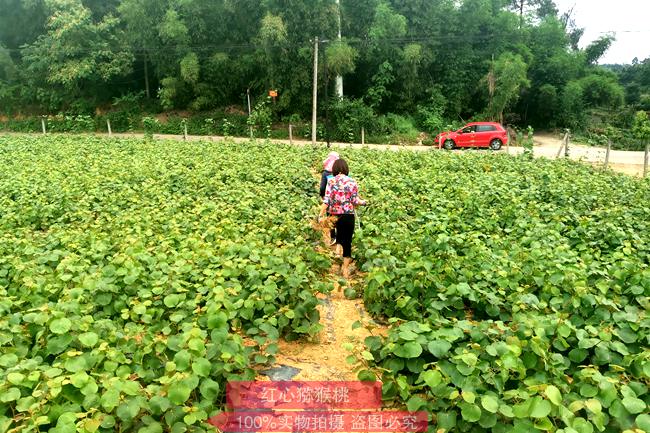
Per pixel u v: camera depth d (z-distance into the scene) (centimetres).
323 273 721
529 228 857
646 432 327
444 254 673
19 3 4019
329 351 528
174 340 441
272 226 864
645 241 797
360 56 3719
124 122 3766
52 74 3716
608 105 4150
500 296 576
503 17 3941
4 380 371
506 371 387
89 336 414
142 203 1041
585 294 521
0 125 3897
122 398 364
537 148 3247
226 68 3706
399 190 1191
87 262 659
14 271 634
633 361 412
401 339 425
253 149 2077
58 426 328
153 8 3681
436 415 379
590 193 1198
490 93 3697
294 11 3444
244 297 561
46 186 1220
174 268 599
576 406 349
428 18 3872
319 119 3681
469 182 1256
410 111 3888
